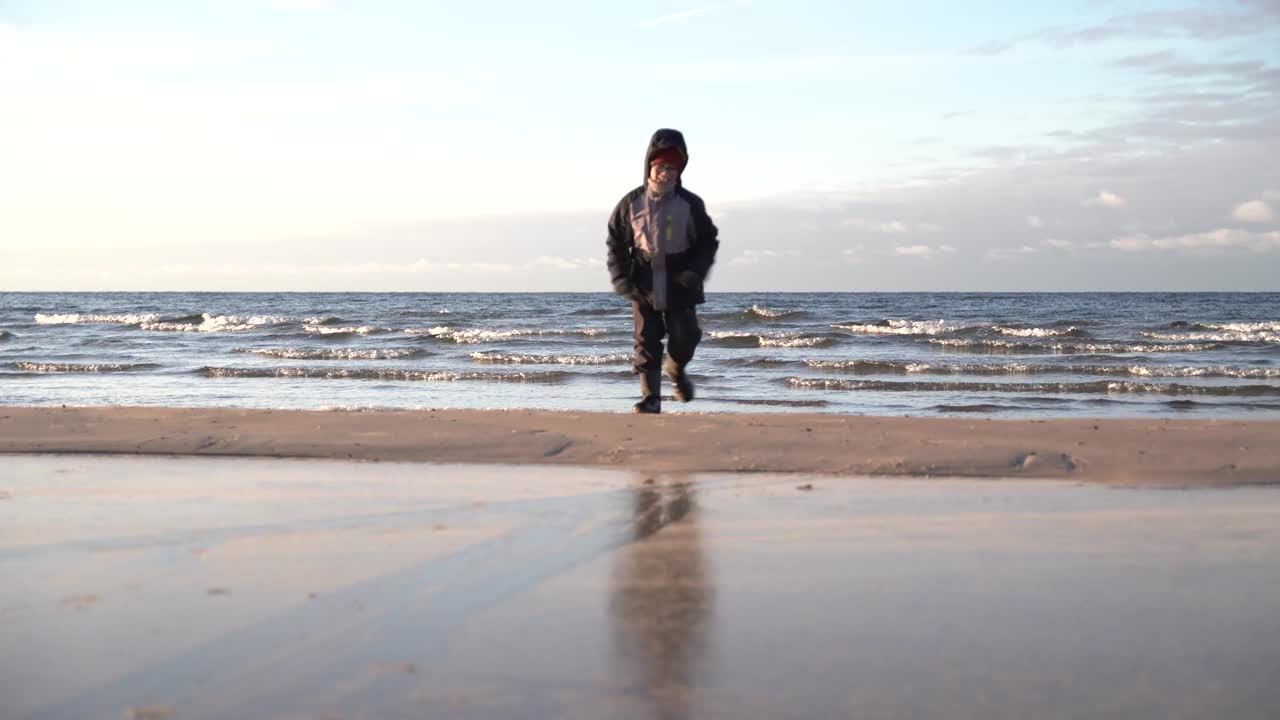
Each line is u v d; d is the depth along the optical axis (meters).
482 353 17.22
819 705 1.31
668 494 3.03
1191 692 1.36
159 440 4.36
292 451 4.12
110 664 1.45
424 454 4.04
